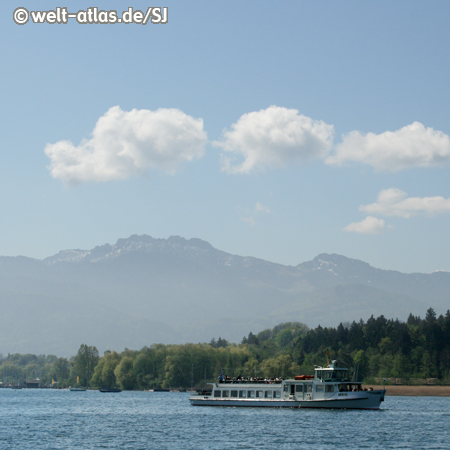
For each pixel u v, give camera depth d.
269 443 191.00
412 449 180.12
